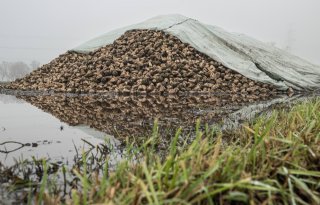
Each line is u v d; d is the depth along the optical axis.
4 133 3.83
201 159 2.03
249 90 9.93
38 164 2.57
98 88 9.13
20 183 2.20
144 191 1.53
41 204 1.90
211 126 4.25
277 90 10.75
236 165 2.07
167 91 8.99
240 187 1.80
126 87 8.98
